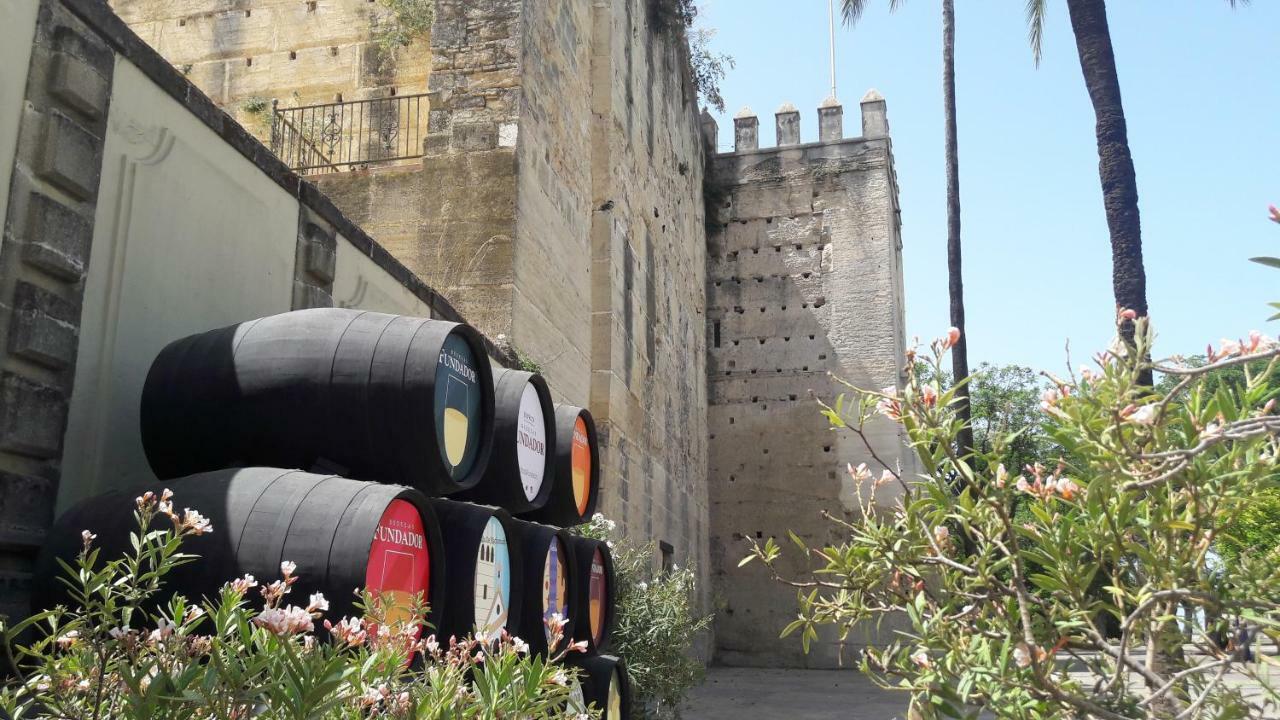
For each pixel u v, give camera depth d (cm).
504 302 1234
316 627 424
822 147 2984
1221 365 270
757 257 2959
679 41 2541
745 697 1811
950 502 323
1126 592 307
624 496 1759
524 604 654
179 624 301
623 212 1853
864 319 2833
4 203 480
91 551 436
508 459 692
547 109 1456
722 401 2875
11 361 479
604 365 1688
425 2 1452
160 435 545
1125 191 1184
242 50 1532
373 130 1455
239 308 680
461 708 294
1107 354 307
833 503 2723
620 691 750
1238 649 292
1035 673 285
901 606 336
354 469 537
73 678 283
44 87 508
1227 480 292
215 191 661
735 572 2750
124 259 566
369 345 545
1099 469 293
